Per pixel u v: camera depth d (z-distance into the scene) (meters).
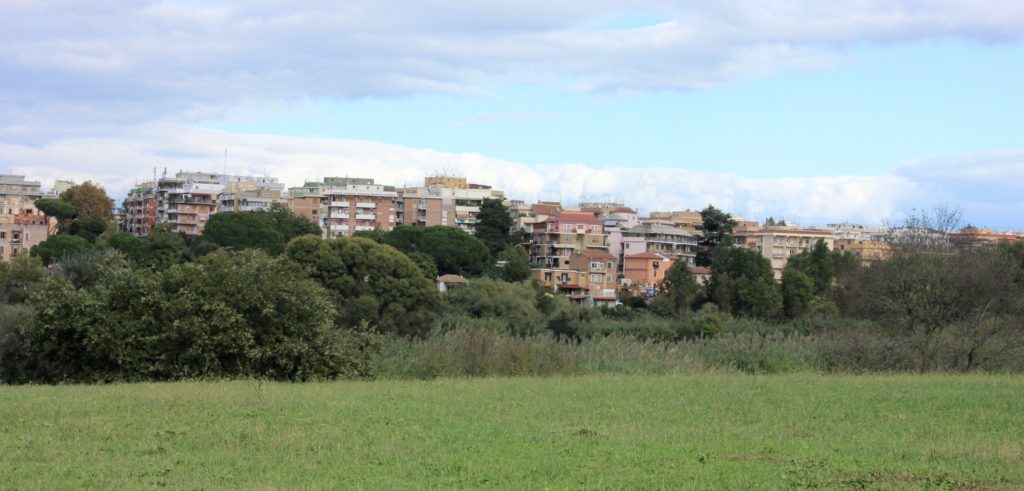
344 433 20.42
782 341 52.03
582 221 167.62
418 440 19.72
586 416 23.42
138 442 19.34
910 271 45.16
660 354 45.84
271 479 16.03
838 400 26.75
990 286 43.97
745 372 42.97
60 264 52.66
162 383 32.38
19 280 72.75
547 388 30.17
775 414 23.80
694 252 178.38
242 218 134.00
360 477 16.19
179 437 19.86
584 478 15.98
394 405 25.19
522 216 187.75
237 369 35.88
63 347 35.88
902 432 20.75
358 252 80.56
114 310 36.22
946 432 20.80
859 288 48.53
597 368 40.84
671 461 17.39
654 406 25.41
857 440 19.72
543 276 144.75
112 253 45.91
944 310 44.78
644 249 167.12
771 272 104.75
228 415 22.97
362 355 38.41
